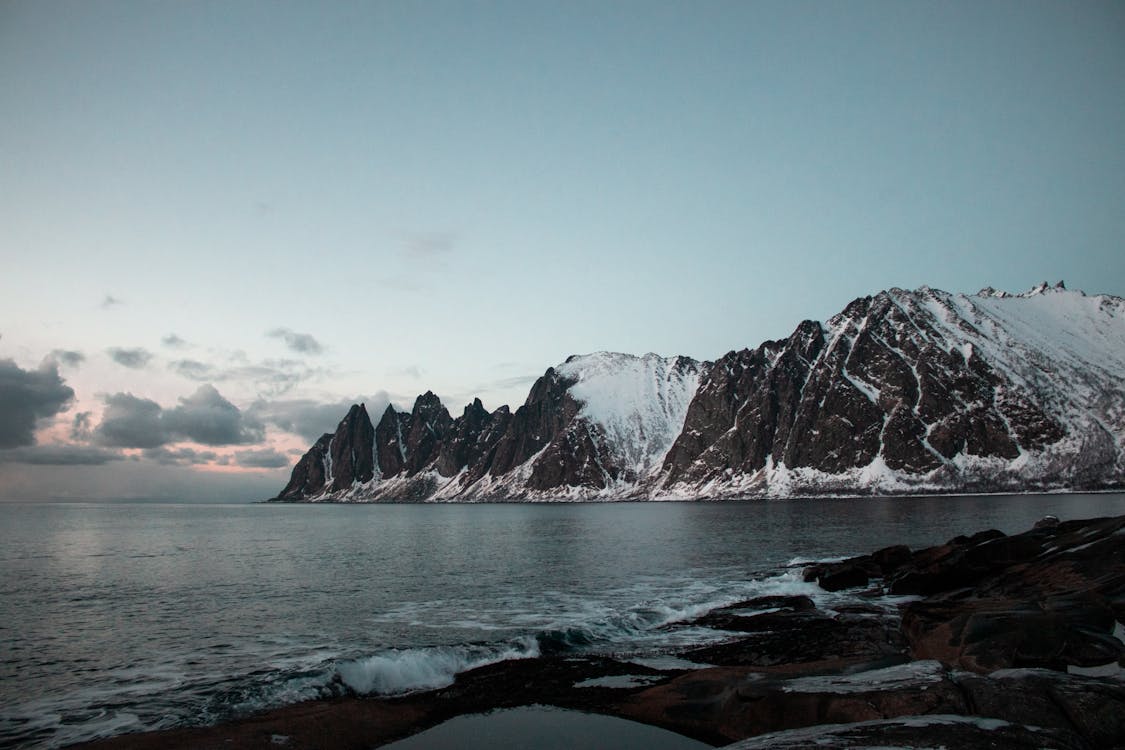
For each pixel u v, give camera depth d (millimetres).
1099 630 19203
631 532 101875
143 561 64688
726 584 43719
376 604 37562
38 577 51844
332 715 17406
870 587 40094
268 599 39844
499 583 45906
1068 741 11477
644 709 17797
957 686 14711
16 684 22156
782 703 15617
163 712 18875
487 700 19078
